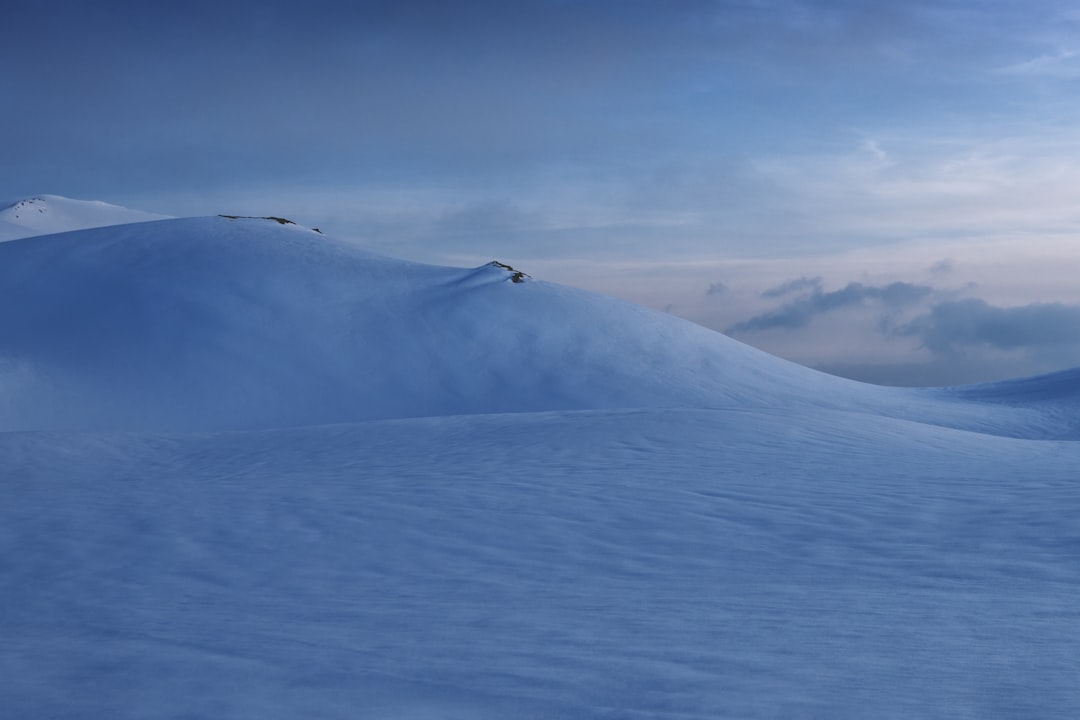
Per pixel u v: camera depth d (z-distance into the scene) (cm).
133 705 345
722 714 317
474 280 5572
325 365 4450
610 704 332
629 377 4675
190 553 801
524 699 341
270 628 508
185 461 1605
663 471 1224
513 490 1094
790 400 4734
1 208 17125
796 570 673
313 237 6272
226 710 335
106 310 4719
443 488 1122
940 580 617
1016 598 548
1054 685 348
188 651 443
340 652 433
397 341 4731
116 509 1036
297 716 325
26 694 364
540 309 5328
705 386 4728
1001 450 1606
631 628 485
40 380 4097
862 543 765
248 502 1061
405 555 773
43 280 4988
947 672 371
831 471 1212
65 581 705
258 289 5019
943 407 4919
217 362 4362
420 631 489
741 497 1011
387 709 332
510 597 602
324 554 785
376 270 5622
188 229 5850
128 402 4022
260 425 3922
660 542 801
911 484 1087
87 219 17625
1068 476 1137
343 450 1634
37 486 1294
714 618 508
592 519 909
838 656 406
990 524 821
